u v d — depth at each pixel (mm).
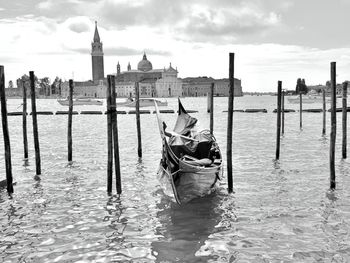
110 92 15383
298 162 21547
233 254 10023
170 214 13125
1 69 14992
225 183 17094
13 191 15891
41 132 40594
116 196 15273
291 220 12227
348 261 9508
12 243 10883
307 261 9547
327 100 114000
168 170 14820
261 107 107688
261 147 27750
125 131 41125
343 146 22016
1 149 28281
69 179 18109
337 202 13922
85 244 10789
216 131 40469
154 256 10031
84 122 55188
